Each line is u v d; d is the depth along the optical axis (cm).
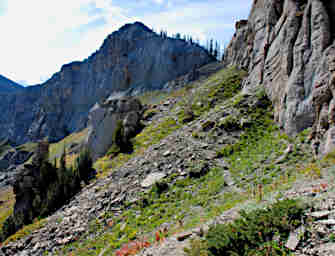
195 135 3316
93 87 19938
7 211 6469
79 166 4359
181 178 2595
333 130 1891
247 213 1251
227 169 2461
